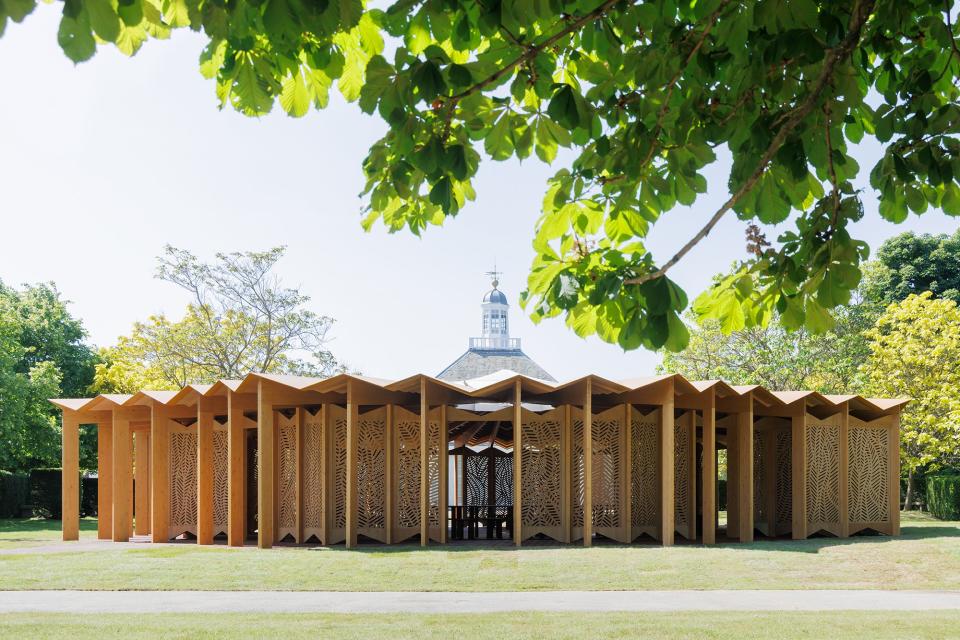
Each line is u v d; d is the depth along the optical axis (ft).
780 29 12.28
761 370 100.99
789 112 13.99
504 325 218.18
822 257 14.21
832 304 14.20
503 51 12.98
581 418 64.03
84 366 136.26
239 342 116.16
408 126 12.78
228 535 67.15
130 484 73.92
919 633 30.25
